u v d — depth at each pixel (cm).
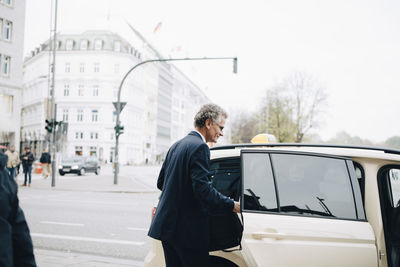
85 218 984
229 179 336
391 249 294
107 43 6862
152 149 8681
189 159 275
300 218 296
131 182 2481
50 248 666
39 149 6234
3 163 194
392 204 315
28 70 7975
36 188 1906
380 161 310
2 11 3559
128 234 789
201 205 276
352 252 285
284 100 5638
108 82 6762
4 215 186
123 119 6794
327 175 307
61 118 6825
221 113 304
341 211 297
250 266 292
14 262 195
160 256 342
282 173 310
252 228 297
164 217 276
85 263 555
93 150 6712
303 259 285
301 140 5662
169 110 10238
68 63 6894
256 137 383
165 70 9656
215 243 277
